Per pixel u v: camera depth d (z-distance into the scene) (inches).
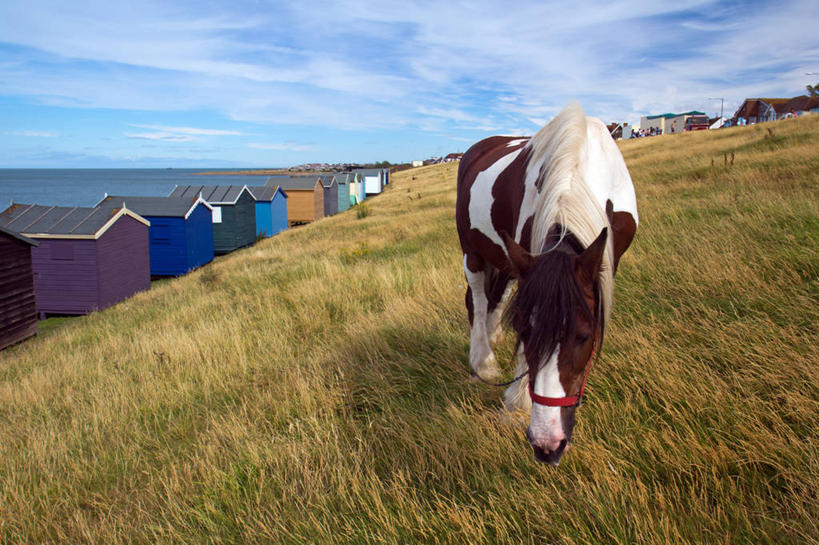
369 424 133.0
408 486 108.9
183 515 115.4
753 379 110.3
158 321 349.7
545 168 106.8
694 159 635.5
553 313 76.0
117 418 178.4
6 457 160.6
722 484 88.7
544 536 87.0
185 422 166.1
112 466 148.8
